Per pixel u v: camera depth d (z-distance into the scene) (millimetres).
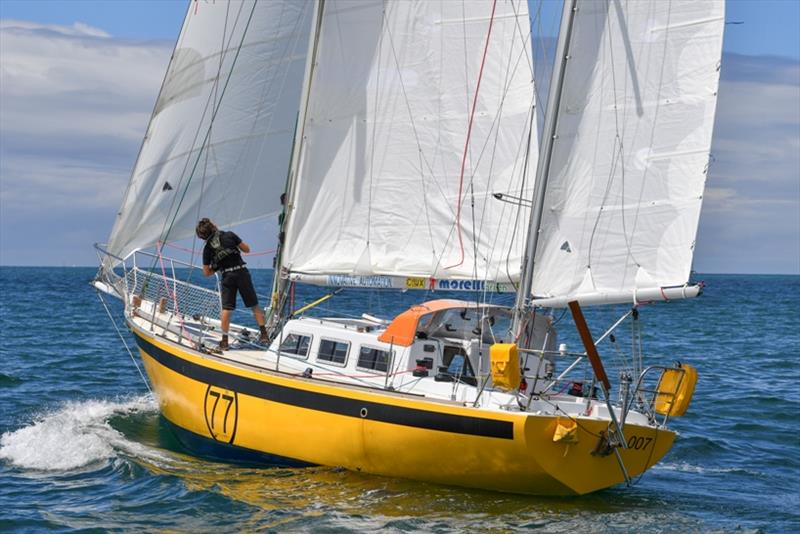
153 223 35875
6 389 44094
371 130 32250
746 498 28688
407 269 31875
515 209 30578
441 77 31406
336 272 32531
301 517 24906
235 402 29688
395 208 32031
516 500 26516
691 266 26312
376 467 27656
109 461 30438
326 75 32594
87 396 42531
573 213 27422
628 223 26953
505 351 24703
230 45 35062
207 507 25766
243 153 35375
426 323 29156
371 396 27141
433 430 26203
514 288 30500
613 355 58656
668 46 26609
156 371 33156
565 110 27422
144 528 24359
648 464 27594
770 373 55219
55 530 24234
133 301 35781
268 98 35219
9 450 31922
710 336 77062
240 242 32562
